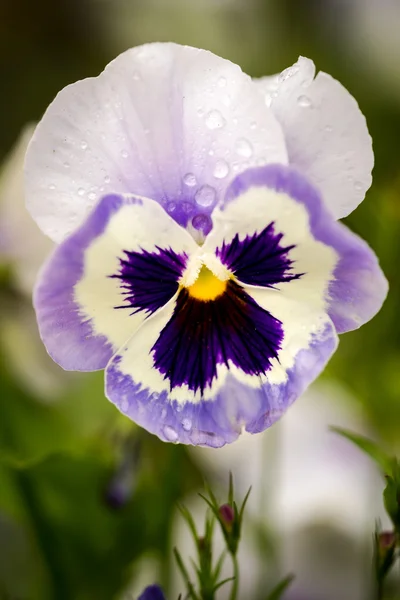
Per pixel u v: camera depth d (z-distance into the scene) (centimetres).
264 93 26
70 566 30
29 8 59
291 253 25
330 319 26
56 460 30
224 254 26
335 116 26
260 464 36
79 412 35
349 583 35
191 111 25
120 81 25
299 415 37
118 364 26
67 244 24
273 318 26
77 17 60
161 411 26
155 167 26
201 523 34
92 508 30
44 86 60
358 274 25
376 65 49
